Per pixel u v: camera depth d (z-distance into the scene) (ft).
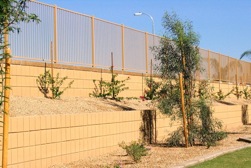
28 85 47.52
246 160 40.73
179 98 52.54
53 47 51.78
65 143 39.32
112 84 60.80
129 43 67.87
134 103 62.03
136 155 39.52
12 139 33.17
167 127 58.95
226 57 107.55
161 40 54.03
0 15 21.74
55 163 37.96
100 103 54.39
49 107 44.47
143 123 53.31
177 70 52.85
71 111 45.70
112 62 63.16
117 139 47.60
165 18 53.42
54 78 51.31
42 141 36.42
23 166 34.22
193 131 51.80
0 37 22.81
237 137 62.08
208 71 94.63
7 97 25.54
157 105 54.29
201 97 53.72
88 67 57.82
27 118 34.76
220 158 41.96
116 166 35.68
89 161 40.40
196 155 43.70
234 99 106.32
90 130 42.96
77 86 55.31
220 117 76.79
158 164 38.14
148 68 71.67
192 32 53.26
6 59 25.05
